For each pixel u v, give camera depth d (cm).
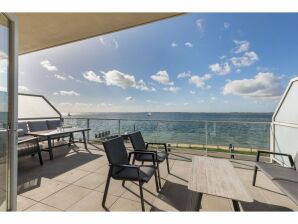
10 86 188
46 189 264
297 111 304
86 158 417
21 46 374
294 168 251
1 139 187
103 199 221
